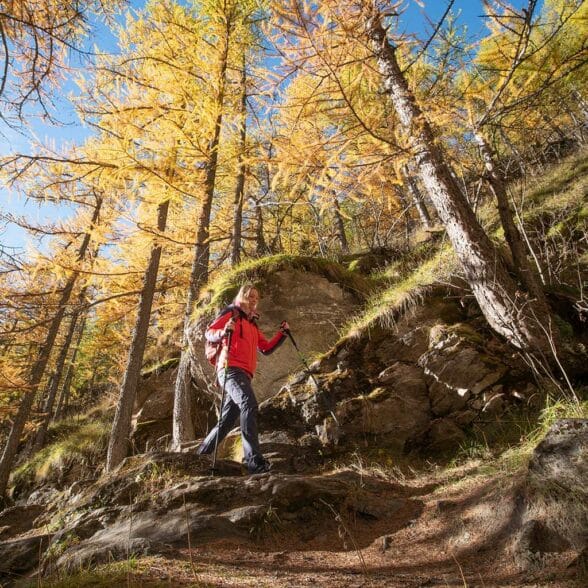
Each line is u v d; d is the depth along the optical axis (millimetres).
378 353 4984
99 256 8070
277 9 3658
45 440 13938
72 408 20859
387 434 4242
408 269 7566
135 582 1963
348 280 6922
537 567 1764
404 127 4594
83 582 2061
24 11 3570
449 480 3285
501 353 4387
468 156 5793
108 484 3482
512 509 2166
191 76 7469
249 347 4031
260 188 10039
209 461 3715
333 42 4117
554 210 7961
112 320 9734
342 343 5238
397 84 4879
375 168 4195
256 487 3088
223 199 10672
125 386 7547
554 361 4082
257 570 2176
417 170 5141
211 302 6715
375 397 4445
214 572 2125
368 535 2684
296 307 6434
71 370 20406
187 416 6965
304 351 6133
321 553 2484
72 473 9508
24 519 4250
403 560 2215
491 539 2119
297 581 1978
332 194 4391
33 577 2498
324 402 4512
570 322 4688
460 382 4273
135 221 7148
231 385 3846
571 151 9992
